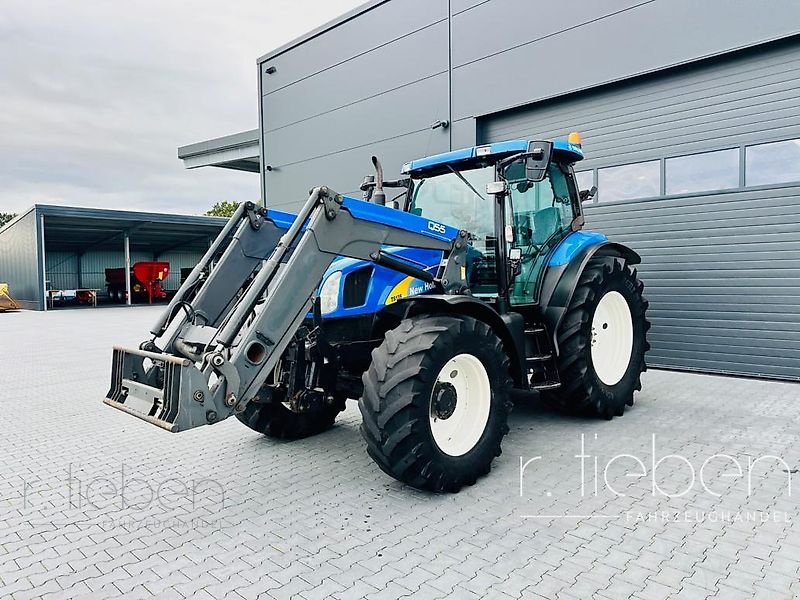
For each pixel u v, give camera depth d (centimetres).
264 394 384
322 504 333
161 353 337
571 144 507
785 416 486
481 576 250
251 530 302
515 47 802
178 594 243
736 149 633
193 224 2427
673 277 688
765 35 597
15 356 962
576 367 463
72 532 304
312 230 329
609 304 514
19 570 266
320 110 1095
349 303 390
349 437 465
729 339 652
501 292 430
